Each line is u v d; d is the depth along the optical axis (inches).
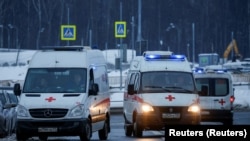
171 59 1919.3
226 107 2338.8
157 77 1860.2
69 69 1688.0
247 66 5807.1
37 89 1657.2
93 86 1672.0
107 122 1887.3
